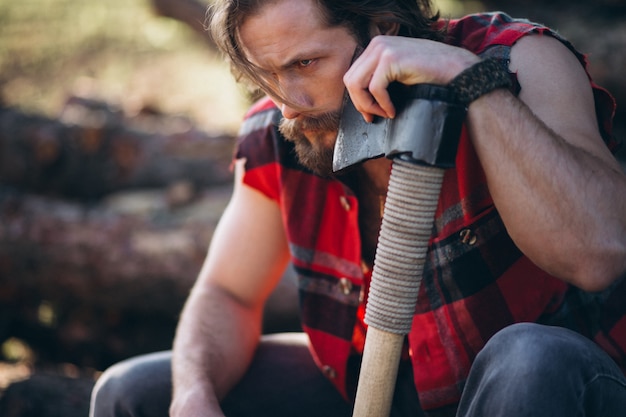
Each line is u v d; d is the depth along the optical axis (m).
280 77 1.74
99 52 7.59
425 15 1.97
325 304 2.13
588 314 1.95
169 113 5.08
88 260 3.85
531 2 5.15
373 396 1.64
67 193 4.55
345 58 1.74
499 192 1.64
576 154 1.66
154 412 2.13
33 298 4.04
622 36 4.53
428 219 1.57
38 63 7.43
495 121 1.60
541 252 1.66
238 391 2.23
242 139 2.19
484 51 1.86
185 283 3.80
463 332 1.89
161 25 7.89
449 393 1.93
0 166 4.56
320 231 2.09
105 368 3.99
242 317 2.26
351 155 1.69
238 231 2.25
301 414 2.22
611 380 1.56
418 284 1.61
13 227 3.92
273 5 1.69
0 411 2.90
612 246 1.64
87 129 4.50
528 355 1.51
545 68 1.81
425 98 1.55
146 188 4.45
